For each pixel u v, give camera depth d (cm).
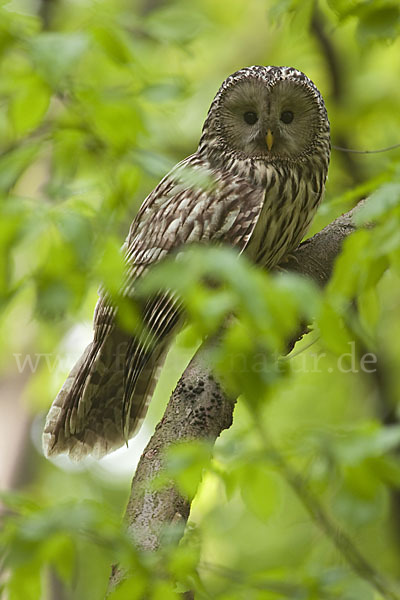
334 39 1709
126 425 1038
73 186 894
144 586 709
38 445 1845
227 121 1151
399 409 987
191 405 850
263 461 855
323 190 1172
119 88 1085
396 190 818
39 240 727
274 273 1035
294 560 1583
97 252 708
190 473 778
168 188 1125
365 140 1702
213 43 1856
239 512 1625
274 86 1116
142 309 1014
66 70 918
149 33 1162
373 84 1695
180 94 998
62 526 678
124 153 919
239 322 714
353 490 874
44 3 1514
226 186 1102
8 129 1029
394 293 1838
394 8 1028
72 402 1105
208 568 859
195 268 637
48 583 1597
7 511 766
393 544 1535
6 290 725
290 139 1126
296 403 1798
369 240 829
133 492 819
